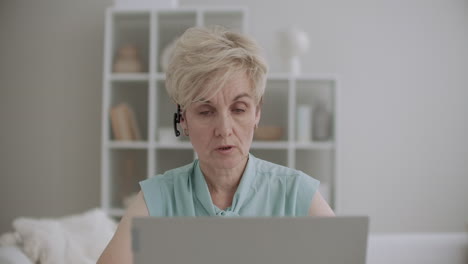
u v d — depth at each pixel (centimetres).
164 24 302
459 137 330
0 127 337
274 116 322
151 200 104
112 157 302
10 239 169
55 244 166
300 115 301
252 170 104
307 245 62
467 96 329
